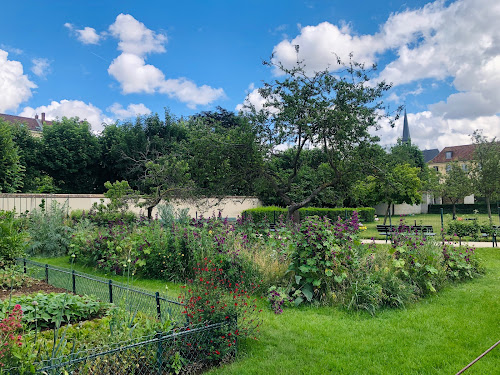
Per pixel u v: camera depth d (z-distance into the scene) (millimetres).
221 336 3898
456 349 4176
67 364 2738
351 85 10430
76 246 9438
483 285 7285
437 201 44438
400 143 40812
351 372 3678
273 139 11336
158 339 3314
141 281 7645
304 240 6020
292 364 3832
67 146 29031
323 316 5340
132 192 15688
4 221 8000
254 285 6215
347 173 11320
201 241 7562
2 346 2582
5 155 19875
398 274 6551
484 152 20531
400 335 4613
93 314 4637
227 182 11969
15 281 6336
